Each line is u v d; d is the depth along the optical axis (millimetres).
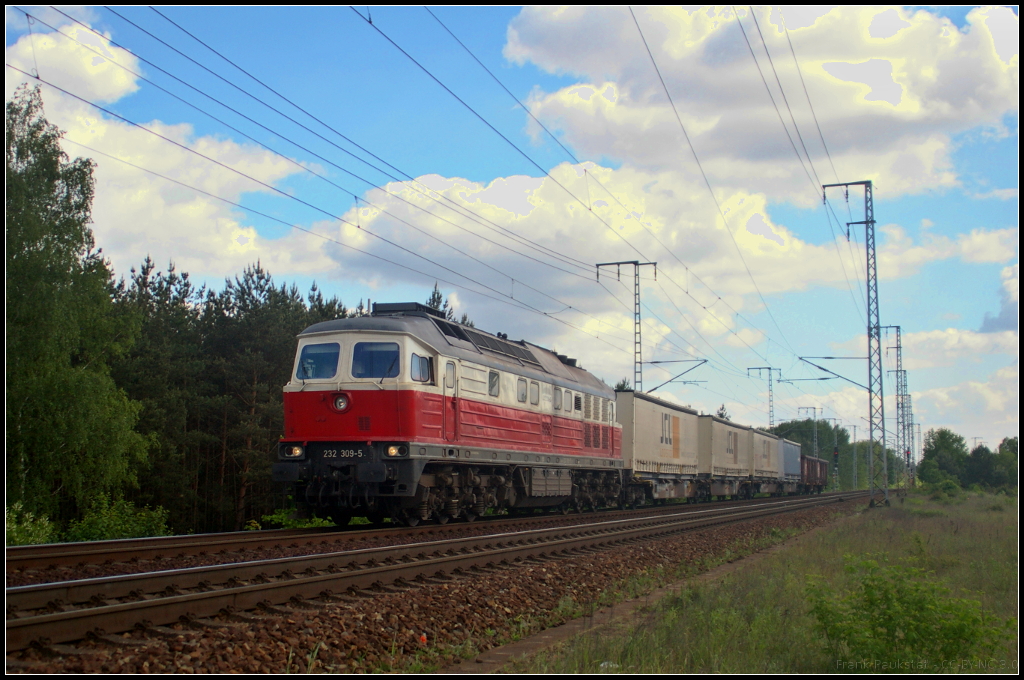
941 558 15195
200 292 47969
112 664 6504
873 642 7551
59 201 25719
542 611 10133
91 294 28016
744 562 16547
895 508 37531
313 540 14406
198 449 40969
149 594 8781
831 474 113500
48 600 7887
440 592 10141
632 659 7586
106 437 29156
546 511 27047
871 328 40688
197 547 12805
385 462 16484
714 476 43375
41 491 26578
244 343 41312
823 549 17391
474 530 17953
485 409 19625
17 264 23938
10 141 24359
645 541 17969
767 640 8398
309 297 48781
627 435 32469
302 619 8133
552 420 23688
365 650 7641
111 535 29000
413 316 18719
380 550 12203
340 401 16703
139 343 39312
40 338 24453
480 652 8203
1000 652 8172
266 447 40000
